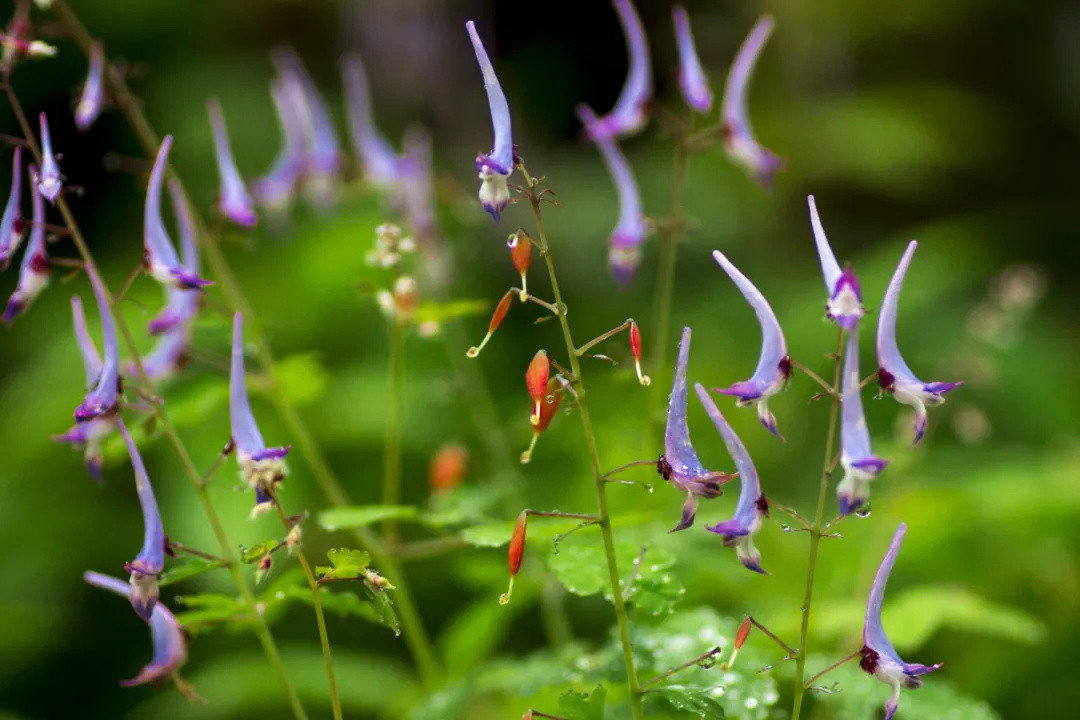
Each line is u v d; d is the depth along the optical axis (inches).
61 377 287.9
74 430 116.6
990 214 454.0
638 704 102.9
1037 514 218.7
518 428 218.7
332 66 442.3
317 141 200.5
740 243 407.5
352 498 274.4
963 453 275.4
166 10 381.7
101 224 357.7
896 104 445.4
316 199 203.0
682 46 161.6
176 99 372.2
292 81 198.4
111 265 329.4
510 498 196.5
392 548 166.9
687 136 165.0
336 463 277.4
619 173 162.2
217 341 218.5
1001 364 301.4
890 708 90.8
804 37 463.5
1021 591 221.3
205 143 357.1
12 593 278.5
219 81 375.9
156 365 152.4
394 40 446.9
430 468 279.7
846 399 83.1
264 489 99.0
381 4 443.8
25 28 139.3
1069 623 213.5
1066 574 220.5
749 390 87.6
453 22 457.7
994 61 499.2
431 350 295.7
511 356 338.3
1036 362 306.7
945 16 473.7
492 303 352.2
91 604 288.0
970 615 160.1
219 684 194.5
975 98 465.4
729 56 466.6
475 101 457.1
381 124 435.2
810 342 322.3
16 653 279.3
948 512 205.5
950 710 134.7
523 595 173.5
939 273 351.3
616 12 494.9
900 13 465.1
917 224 453.7
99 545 284.7
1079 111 498.0
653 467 169.8
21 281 112.4
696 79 161.2
